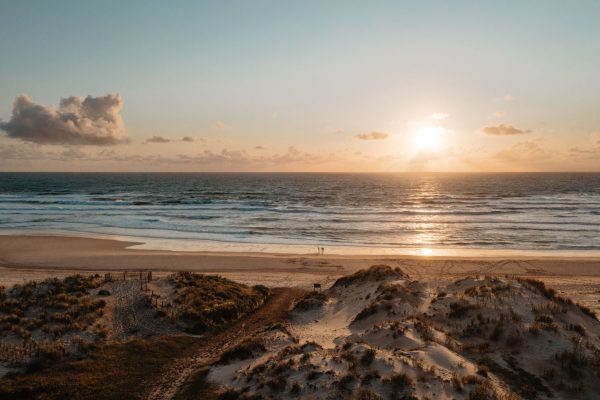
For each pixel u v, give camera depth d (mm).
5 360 15828
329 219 67000
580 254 43000
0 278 31984
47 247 44500
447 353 14828
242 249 44812
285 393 12141
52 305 21484
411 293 23500
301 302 25422
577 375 13797
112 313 21422
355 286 28094
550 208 82688
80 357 16531
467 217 69500
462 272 35750
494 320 17719
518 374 14195
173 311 21859
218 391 13289
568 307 20000
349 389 11977
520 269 36625
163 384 14719
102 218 67000
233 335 20281
